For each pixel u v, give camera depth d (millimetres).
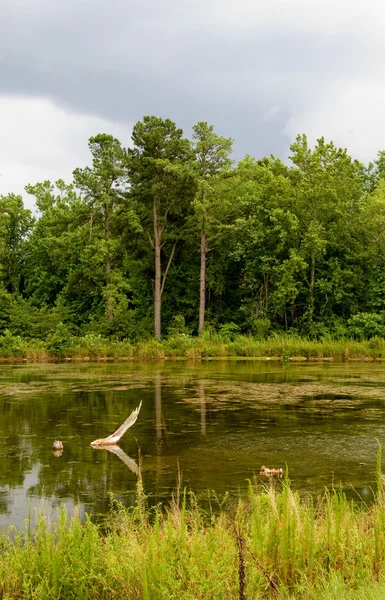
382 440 15070
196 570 6270
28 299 66688
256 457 13508
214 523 8547
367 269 54000
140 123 52844
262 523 7523
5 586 6570
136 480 11750
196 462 13141
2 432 16422
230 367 36438
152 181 53156
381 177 65062
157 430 16516
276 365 37906
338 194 52594
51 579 6516
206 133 53844
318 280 51875
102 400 21875
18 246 69688
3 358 45562
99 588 6473
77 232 51781
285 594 6238
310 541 6961
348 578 6551
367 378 28891
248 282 55781
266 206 53250
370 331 48438
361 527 7594
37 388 25469
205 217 51781
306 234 50219
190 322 59000
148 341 49188
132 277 60375
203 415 18719
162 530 7840
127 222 52031
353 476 11852
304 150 53594
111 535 7512
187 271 59781
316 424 17172
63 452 14109
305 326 51750
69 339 47781
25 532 8406
